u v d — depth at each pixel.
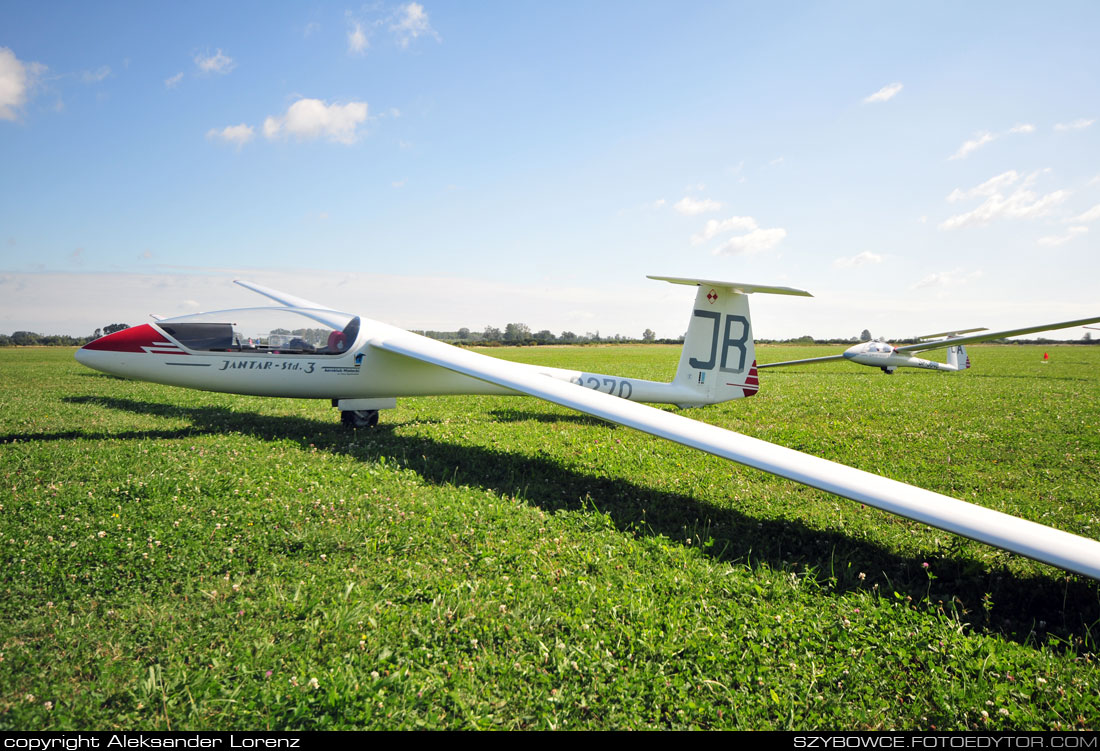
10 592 2.90
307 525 3.81
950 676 2.53
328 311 8.34
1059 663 2.64
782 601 3.13
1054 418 9.81
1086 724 2.28
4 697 2.21
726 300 9.47
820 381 18.64
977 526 3.48
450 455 6.12
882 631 2.87
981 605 3.27
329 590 3.01
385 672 2.39
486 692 2.31
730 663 2.56
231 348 7.21
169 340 6.95
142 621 2.70
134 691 2.24
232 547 3.44
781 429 8.46
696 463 6.15
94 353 6.77
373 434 7.30
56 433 6.96
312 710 2.19
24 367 18.58
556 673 2.41
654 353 46.00
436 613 2.80
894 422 9.34
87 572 3.11
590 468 5.82
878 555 3.86
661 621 2.79
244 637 2.59
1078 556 3.15
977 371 25.75
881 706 2.35
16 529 3.64
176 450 5.90
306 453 5.90
